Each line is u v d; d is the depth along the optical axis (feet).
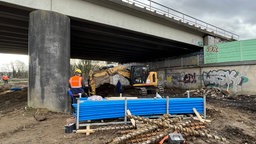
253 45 71.61
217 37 98.78
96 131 23.98
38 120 31.01
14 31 61.62
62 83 40.91
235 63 75.31
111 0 54.29
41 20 40.40
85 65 167.32
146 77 75.00
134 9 61.57
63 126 27.37
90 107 25.25
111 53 111.14
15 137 23.79
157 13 68.95
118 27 60.39
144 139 21.16
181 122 27.81
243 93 73.00
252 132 28.43
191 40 89.20
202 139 23.43
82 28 60.13
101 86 81.46
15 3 39.27
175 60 105.50
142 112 28.40
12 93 73.26
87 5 51.55
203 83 87.81
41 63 39.27
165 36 77.10
